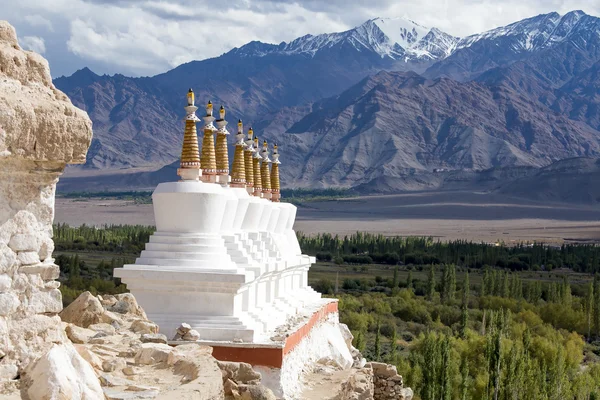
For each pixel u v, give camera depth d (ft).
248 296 113.29
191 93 111.24
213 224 109.19
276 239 158.30
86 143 51.08
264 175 175.42
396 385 177.27
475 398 275.18
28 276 49.44
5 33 50.93
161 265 106.11
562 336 389.19
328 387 126.41
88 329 72.95
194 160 111.04
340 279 601.62
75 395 46.91
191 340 99.60
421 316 436.76
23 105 46.88
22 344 48.57
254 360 101.65
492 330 354.74
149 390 54.08
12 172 48.19
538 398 261.44
